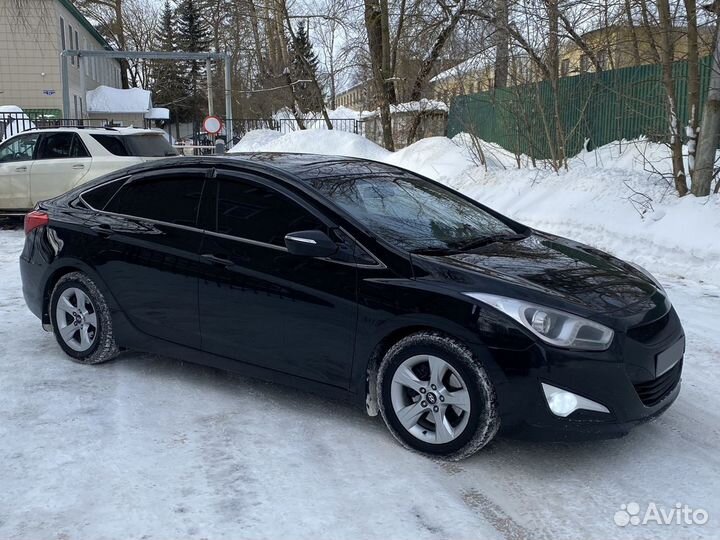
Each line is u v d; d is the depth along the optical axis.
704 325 6.07
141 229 4.74
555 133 13.52
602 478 3.50
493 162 14.66
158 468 3.55
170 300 4.57
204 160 4.69
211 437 3.92
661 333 3.71
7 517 3.10
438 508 3.21
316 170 4.58
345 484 3.42
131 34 56.78
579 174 11.15
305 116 26.61
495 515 3.16
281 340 4.12
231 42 28.25
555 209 10.54
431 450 3.66
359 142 19.77
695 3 9.11
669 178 10.16
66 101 24.52
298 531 3.01
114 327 4.89
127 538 2.95
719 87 8.73
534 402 3.39
